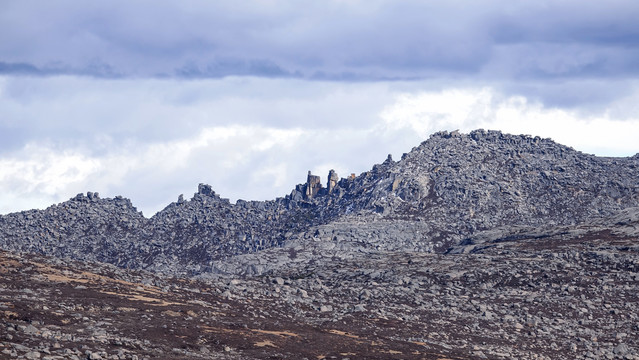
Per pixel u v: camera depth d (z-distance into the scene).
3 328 157.88
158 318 188.25
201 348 172.38
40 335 158.50
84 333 167.12
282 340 190.38
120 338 167.75
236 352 175.75
